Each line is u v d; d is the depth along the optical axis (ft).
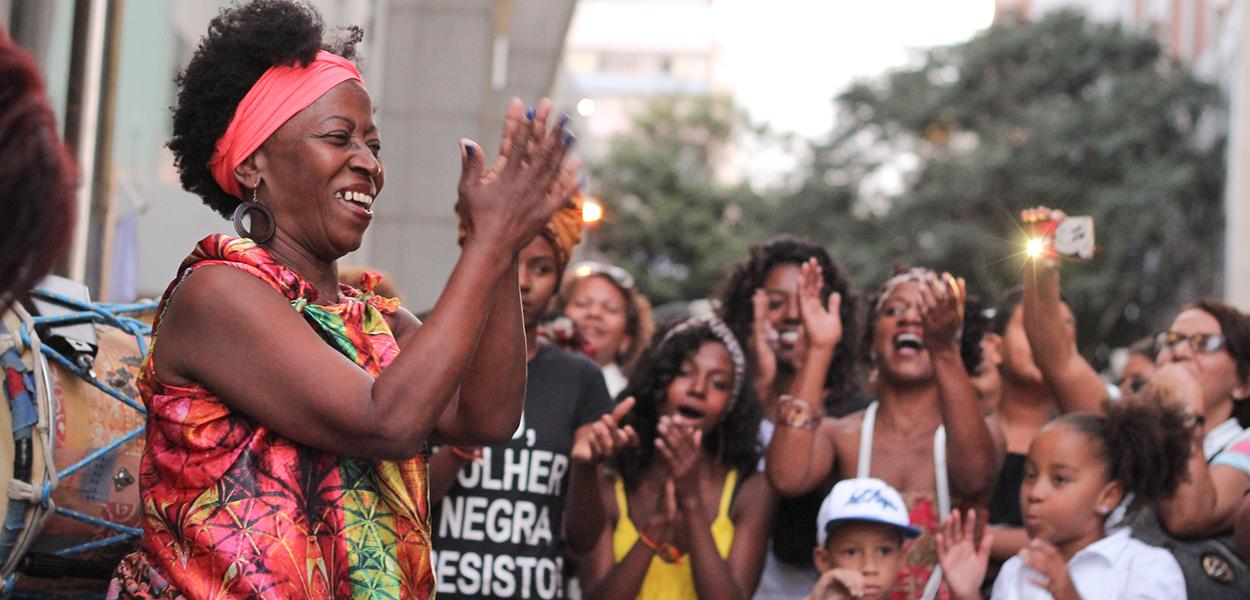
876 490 13.34
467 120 31.12
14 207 5.69
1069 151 86.48
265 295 7.14
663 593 13.57
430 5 31.30
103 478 9.53
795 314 15.98
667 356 14.05
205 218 22.80
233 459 7.11
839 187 95.25
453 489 12.92
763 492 14.02
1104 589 12.66
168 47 30.71
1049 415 16.16
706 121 130.11
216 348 7.08
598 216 15.20
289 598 6.95
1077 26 94.84
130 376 9.89
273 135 7.55
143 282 22.44
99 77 17.03
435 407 6.88
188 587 6.99
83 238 16.10
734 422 14.12
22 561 9.11
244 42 7.59
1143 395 13.41
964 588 12.57
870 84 97.86
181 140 7.88
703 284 112.47
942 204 88.84
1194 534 13.16
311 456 7.28
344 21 34.06
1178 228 82.48
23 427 8.59
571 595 14.83
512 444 13.08
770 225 99.55
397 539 7.43
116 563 9.70
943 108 93.81
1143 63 93.40
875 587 13.25
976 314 16.15
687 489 13.11
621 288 20.53
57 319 9.43
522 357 7.87
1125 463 13.17
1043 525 13.37
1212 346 14.94
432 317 6.97
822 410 13.84
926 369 14.23
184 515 7.07
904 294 14.46
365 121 7.73
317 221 7.59
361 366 7.44
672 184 116.47
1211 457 14.25
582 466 13.01
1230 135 80.38
